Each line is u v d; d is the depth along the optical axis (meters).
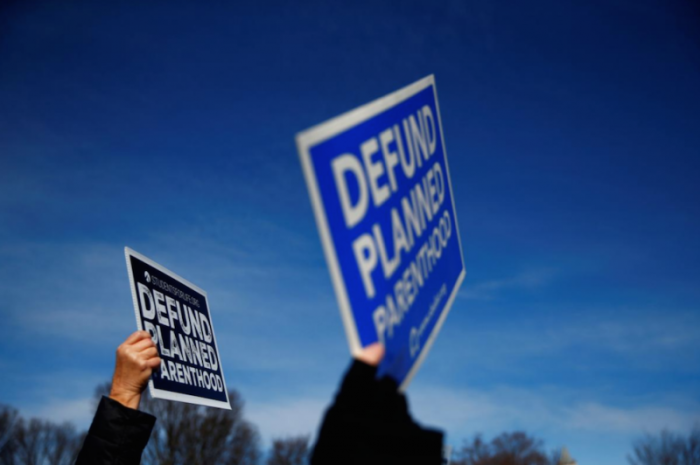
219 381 4.36
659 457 29.12
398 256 1.62
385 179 1.61
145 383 2.74
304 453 56.75
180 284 4.19
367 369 1.39
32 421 52.91
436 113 1.99
